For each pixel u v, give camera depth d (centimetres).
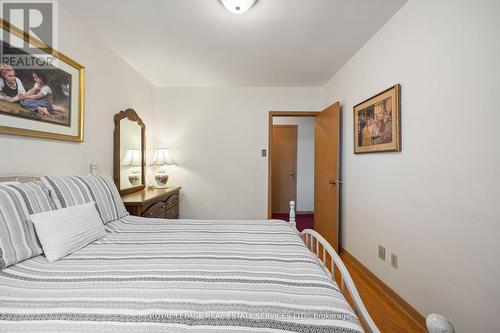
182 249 119
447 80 138
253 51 250
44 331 62
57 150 172
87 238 125
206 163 364
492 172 114
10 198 105
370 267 226
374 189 220
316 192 357
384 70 202
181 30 210
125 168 265
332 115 298
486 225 117
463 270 129
